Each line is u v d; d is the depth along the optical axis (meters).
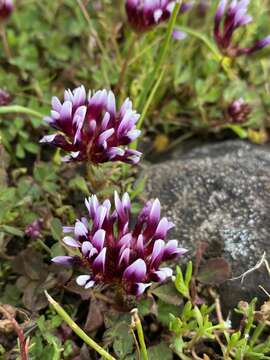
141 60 0.15
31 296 0.11
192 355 0.11
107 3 0.16
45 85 0.14
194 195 0.12
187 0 0.15
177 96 0.15
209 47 0.14
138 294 0.10
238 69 0.15
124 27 0.15
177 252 0.10
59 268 0.11
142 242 0.10
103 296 0.11
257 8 0.15
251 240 0.11
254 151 0.13
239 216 0.12
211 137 0.14
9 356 0.11
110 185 0.12
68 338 0.11
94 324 0.11
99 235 0.09
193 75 0.15
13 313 0.11
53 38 0.15
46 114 0.14
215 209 0.12
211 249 0.11
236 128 0.14
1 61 0.15
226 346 0.11
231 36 0.13
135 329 0.11
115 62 0.15
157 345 0.11
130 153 0.11
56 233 0.11
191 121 0.14
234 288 0.11
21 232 0.11
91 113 0.11
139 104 0.13
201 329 0.10
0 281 0.12
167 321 0.11
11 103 0.14
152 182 0.12
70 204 0.13
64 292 0.11
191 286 0.11
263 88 0.15
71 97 0.11
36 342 0.10
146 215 0.10
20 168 0.13
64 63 0.15
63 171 0.13
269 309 0.10
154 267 0.10
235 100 0.14
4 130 0.14
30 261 0.11
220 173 0.12
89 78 0.15
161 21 0.13
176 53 0.15
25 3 0.16
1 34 0.14
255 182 0.12
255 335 0.10
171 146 0.14
